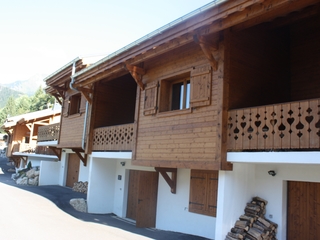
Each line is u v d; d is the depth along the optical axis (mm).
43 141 19219
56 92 16906
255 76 7363
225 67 6785
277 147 5688
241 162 6500
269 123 5887
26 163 26281
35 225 8242
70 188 17484
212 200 8227
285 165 6934
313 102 5230
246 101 7062
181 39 7043
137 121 9328
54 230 7887
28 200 12531
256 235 6391
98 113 12227
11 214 9391
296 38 8359
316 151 5125
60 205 12180
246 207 7008
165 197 9898
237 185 6859
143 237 8070
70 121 14422
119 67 9414
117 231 8633
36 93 58625
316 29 7926
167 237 8234
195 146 7188
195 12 6191
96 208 12070
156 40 7484
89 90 12172
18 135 28391
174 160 7695
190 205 8891
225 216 6527
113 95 12680
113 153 10508
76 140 13328
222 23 6098
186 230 8875
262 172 7336
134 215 11328
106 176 12453
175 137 7816
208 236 8195
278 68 7973
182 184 9336
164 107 8656
